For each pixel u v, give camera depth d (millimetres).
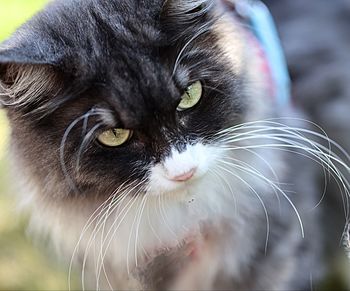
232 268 510
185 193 460
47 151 452
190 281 521
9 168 497
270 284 525
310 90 571
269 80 497
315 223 558
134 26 439
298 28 587
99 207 466
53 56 423
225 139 458
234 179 478
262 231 503
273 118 484
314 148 535
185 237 498
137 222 471
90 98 435
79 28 439
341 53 581
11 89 433
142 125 434
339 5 596
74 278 626
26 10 949
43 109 440
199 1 448
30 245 673
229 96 461
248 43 487
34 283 655
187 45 441
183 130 444
